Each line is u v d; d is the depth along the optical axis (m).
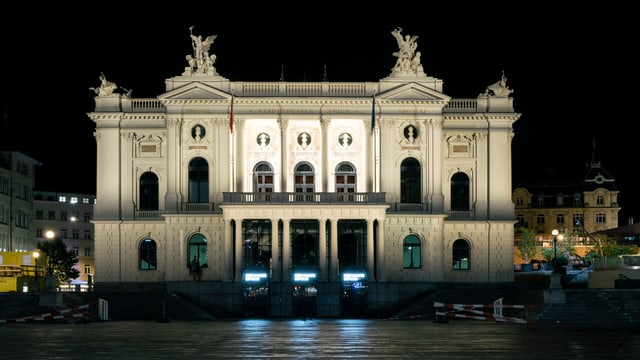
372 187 122.31
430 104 122.56
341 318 113.31
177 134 122.19
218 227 121.31
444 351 60.94
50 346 64.25
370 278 118.06
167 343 67.00
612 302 92.69
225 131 121.94
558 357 57.09
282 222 119.94
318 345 65.50
